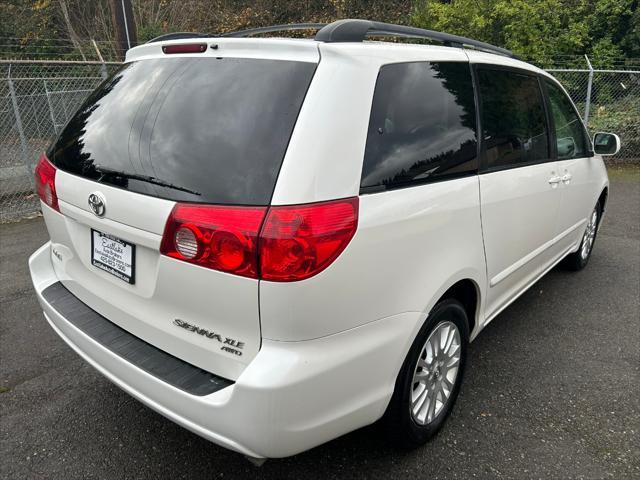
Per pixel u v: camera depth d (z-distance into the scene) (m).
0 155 8.24
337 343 1.82
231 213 1.67
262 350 1.72
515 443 2.48
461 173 2.37
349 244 1.75
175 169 1.83
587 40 12.25
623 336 3.54
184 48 2.13
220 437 1.74
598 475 2.28
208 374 1.84
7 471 2.30
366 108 1.89
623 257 5.19
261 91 1.83
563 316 3.85
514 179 2.79
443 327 2.38
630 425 2.62
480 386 2.93
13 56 15.83
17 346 3.37
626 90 11.35
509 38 11.42
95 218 2.06
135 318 2.05
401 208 1.96
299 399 1.71
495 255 2.70
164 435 2.55
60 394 2.86
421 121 2.16
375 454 2.40
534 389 2.91
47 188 2.40
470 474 2.28
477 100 2.55
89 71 11.17
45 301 2.45
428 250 2.11
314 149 1.70
